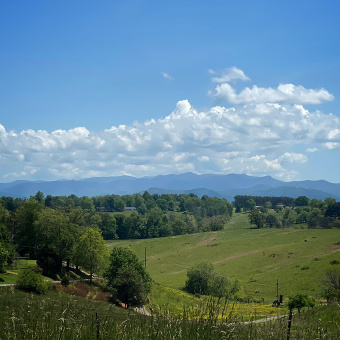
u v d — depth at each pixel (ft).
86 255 276.41
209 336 22.80
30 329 23.36
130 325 24.66
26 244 334.03
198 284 298.56
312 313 70.03
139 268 274.98
